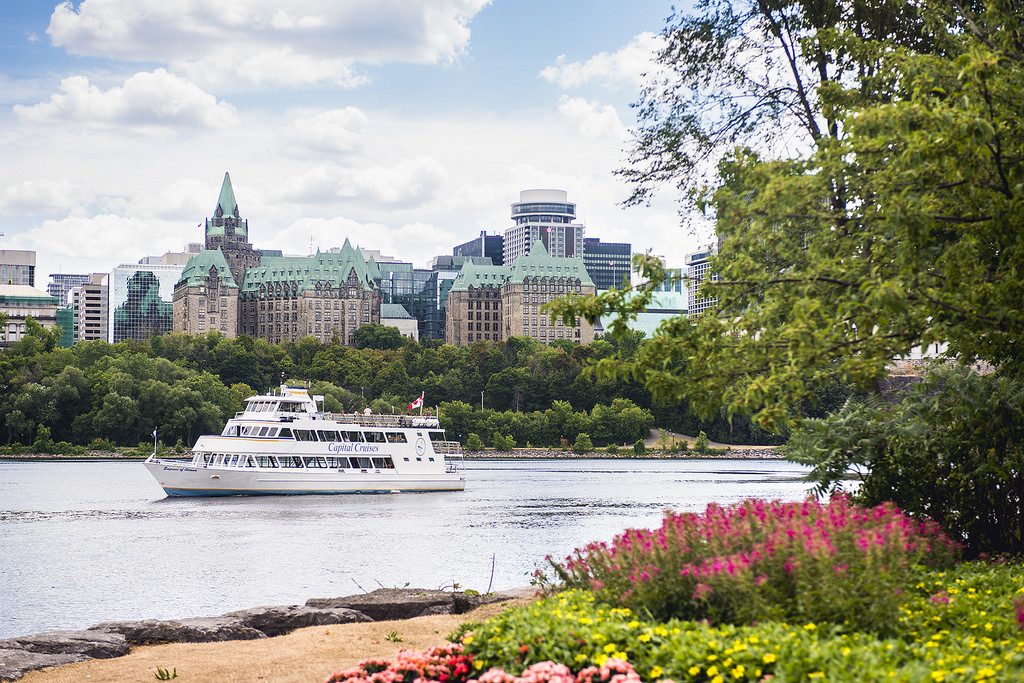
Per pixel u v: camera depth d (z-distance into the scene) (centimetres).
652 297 2538
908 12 3238
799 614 1725
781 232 2608
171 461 11425
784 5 3516
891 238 2467
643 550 1969
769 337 2448
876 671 1344
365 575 6222
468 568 6475
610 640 1630
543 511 10344
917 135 2112
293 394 11712
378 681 1706
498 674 1544
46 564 6712
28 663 2341
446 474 12400
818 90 2744
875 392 3059
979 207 2280
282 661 2403
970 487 2823
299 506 10519
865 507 2848
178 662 2416
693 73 3775
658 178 3878
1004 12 2480
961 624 1762
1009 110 2206
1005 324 2211
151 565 6662
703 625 1641
